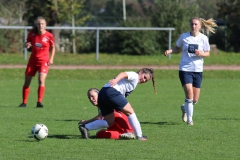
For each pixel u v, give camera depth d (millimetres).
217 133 30516
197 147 25797
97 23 124938
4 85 67312
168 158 23047
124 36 107062
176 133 30500
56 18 108000
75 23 111750
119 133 28391
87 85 68375
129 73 26953
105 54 106000
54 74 79250
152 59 93688
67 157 23297
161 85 68750
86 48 111625
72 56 99312
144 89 63375
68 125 34125
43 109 43875
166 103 48781
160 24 110750
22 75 78312
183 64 34062
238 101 50469
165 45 108750
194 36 33906
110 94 26781
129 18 115875
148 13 120750
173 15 111375
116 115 28406
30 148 25469
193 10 113812
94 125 28156
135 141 27328
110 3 130125
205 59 94438
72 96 55250
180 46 34312
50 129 32188
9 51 104625
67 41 110875
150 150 24844
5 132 30828
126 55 104438
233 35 122188
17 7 109250
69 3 107250
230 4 118438
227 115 39812
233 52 117500
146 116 39156
